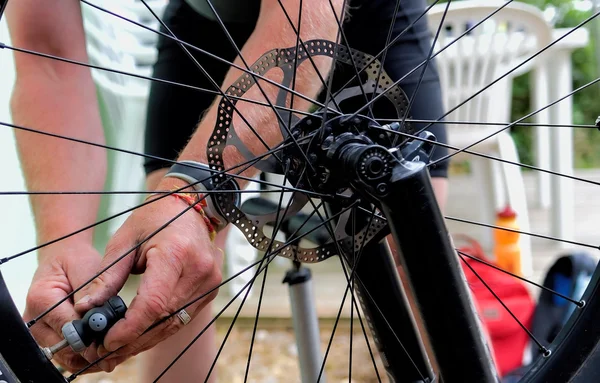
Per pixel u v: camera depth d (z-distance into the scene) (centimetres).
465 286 55
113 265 56
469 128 198
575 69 377
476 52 190
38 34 84
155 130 105
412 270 53
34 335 60
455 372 55
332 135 56
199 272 56
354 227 61
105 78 187
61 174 78
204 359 100
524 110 377
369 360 164
